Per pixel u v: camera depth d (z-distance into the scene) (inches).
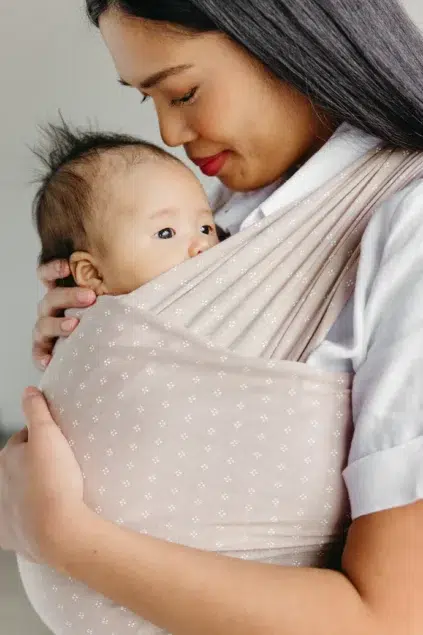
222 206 49.4
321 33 33.9
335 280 34.0
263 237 34.3
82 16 83.4
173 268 34.0
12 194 97.0
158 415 31.9
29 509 30.2
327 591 27.5
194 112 37.6
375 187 35.5
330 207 35.0
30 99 88.7
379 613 27.0
